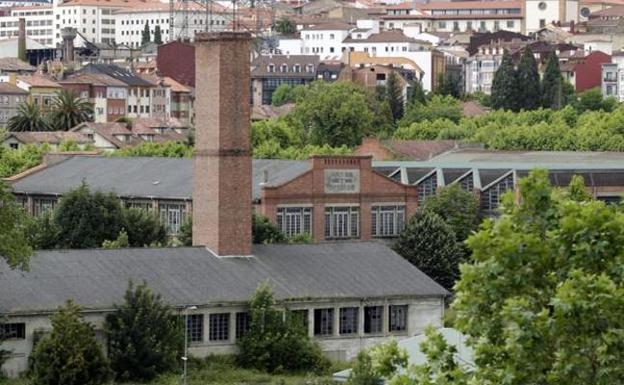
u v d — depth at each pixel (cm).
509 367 13325
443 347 14100
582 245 13550
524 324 13238
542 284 13612
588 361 13188
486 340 13638
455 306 13762
